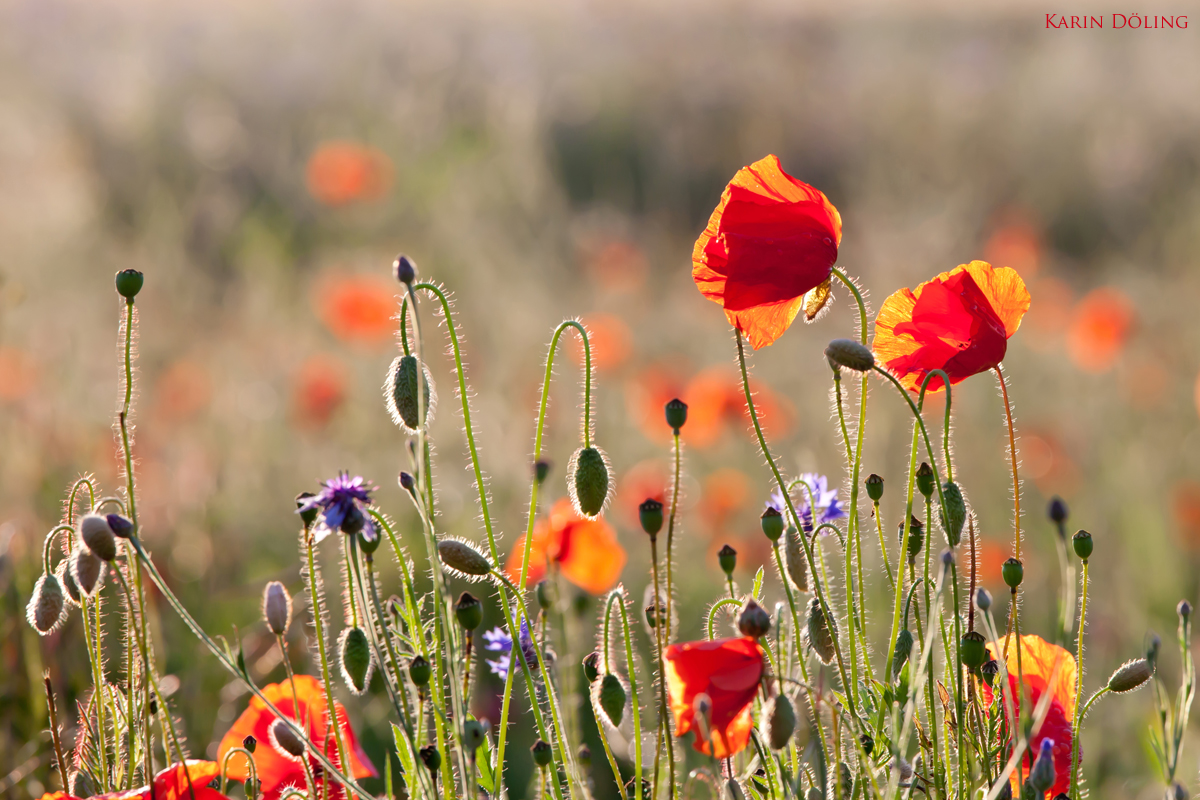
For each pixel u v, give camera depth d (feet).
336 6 63.87
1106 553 16.66
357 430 21.81
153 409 21.08
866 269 29.99
